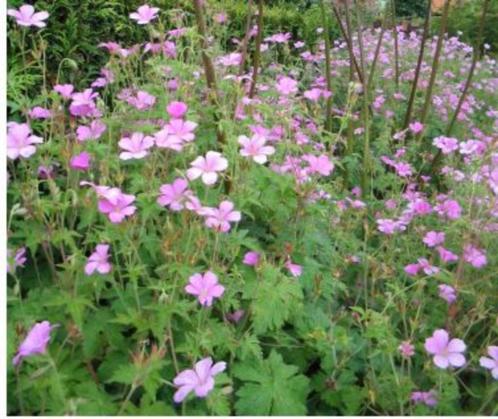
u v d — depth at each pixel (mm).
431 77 975
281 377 473
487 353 510
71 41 902
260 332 482
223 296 491
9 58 803
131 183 578
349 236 683
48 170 544
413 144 943
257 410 450
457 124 1169
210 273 446
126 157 508
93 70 954
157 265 527
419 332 560
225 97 711
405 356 479
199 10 642
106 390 449
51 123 578
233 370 466
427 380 524
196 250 484
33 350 366
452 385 485
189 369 426
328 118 887
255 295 495
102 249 462
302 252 588
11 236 494
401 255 693
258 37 732
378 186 853
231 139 586
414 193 830
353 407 482
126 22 1011
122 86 850
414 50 1509
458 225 681
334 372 496
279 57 1252
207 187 544
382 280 652
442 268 610
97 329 461
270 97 818
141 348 450
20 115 677
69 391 417
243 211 550
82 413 393
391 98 1178
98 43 968
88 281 470
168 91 717
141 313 454
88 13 934
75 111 615
